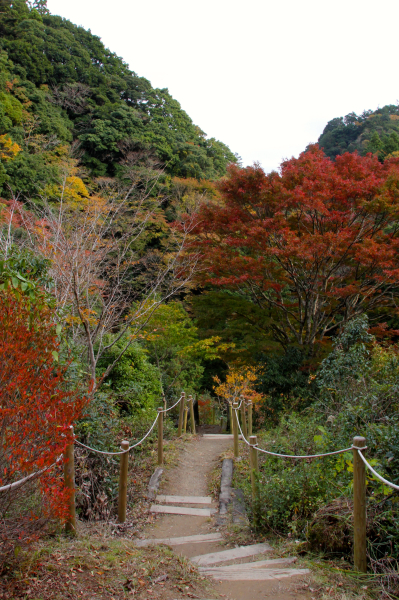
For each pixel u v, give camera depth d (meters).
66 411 3.25
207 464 7.89
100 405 6.29
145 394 10.45
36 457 3.07
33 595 2.78
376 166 11.61
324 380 7.72
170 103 40.06
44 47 33.69
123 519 5.11
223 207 12.67
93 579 3.11
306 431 5.94
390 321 15.23
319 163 11.20
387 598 2.92
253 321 12.92
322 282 11.91
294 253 10.55
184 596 3.01
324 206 10.37
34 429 2.97
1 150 21.25
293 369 11.77
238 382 14.29
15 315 3.37
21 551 3.22
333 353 8.03
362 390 5.86
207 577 3.38
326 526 3.80
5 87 27.47
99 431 5.80
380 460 4.07
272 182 11.01
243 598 3.03
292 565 3.52
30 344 3.53
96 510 5.11
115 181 17.58
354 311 12.45
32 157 22.17
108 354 9.84
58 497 3.09
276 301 13.25
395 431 4.18
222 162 38.56
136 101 37.97
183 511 5.62
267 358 12.33
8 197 19.75
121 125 29.83
